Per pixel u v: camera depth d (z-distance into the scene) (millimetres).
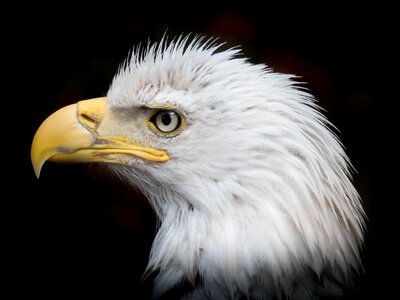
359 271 2043
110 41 2326
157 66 2031
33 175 2324
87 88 2312
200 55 2027
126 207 2316
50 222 2316
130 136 2045
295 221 2010
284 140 2014
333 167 2025
